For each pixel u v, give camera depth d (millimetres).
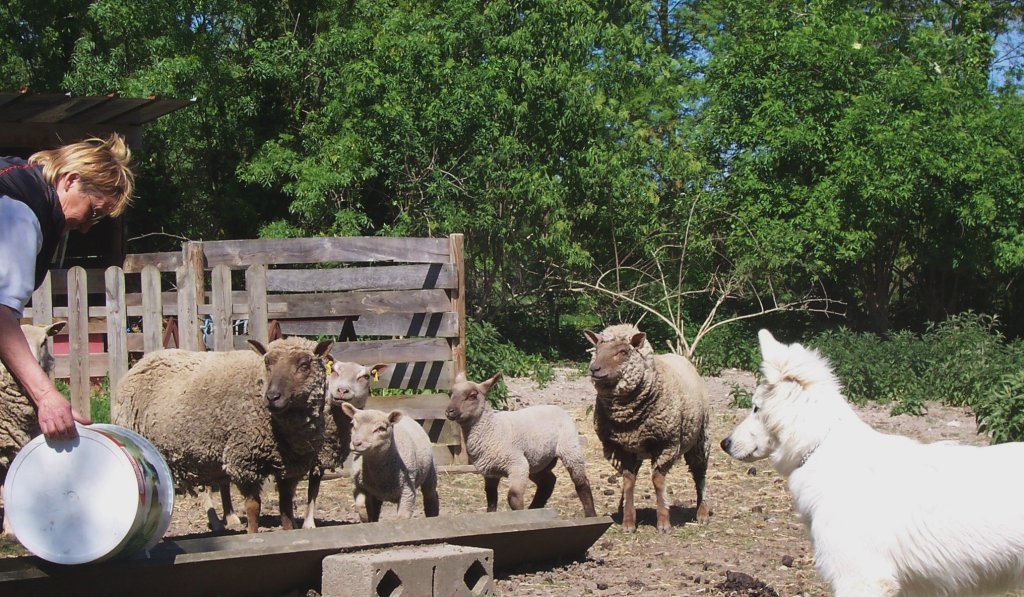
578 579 6699
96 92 20922
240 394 7172
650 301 22344
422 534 6227
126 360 10141
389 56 19969
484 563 6090
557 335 23688
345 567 5648
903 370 17156
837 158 21594
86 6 22672
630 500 8617
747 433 5406
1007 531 4746
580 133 20812
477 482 10695
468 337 14570
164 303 11422
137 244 23531
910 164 21250
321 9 24469
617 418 8438
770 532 8539
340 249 11070
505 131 20156
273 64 22344
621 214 21609
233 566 5543
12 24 22719
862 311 25328
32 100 13109
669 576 6859
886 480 4938
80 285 10242
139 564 5176
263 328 9953
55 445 4703
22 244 3789
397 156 19594
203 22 23312
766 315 24500
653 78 23750
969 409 16125
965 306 26562
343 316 11188
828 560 4969
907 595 4980
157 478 4922
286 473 7340
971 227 23078
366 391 7832
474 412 7914
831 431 5137
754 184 21703
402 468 7559
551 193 19344
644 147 21734
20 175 3873
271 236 20266
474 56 21203
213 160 24062
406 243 11281
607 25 22234
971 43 24297
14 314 3785
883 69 22812
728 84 23328
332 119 20906
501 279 21062
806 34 22406
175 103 13883
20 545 7125
